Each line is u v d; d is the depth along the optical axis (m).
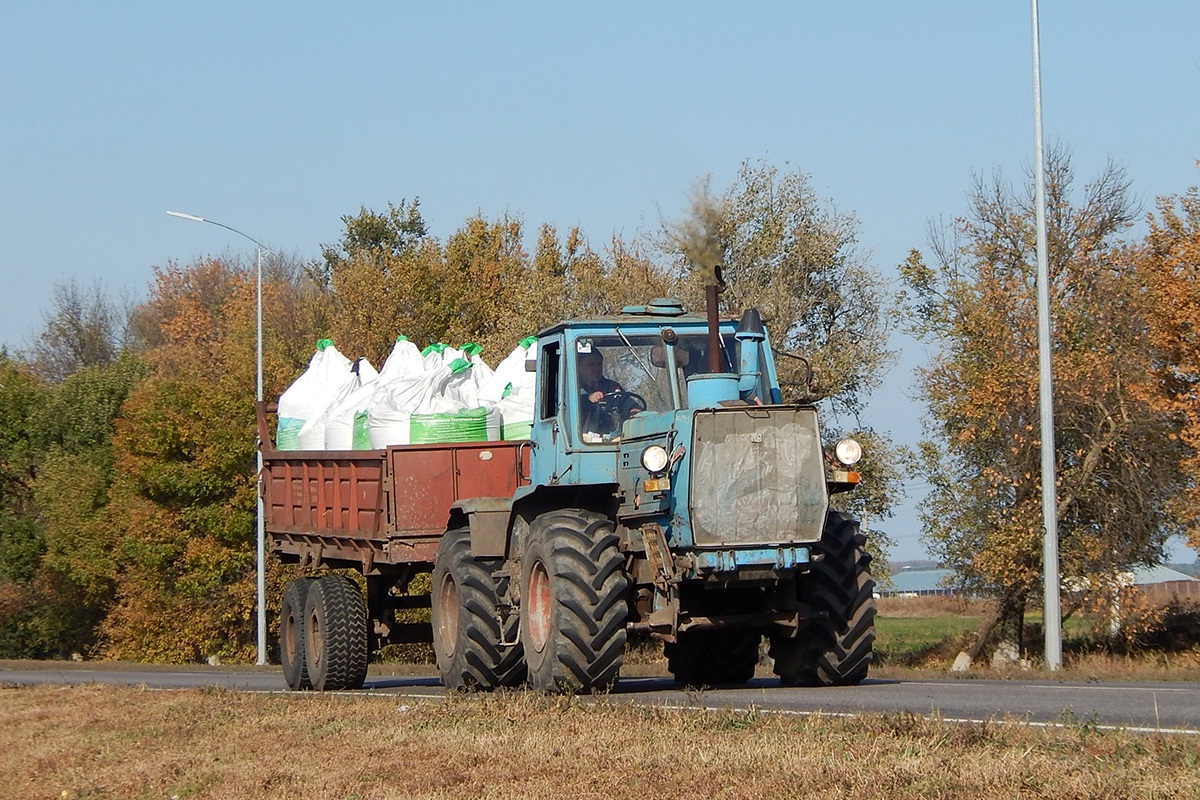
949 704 18.75
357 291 93.50
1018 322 64.19
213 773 16.34
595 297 74.06
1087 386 60.91
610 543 21.81
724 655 27.23
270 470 34.44
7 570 115.00
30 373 134.50
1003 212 68.81
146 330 158.50
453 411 28.81
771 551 21.16
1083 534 62.53
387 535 27.39
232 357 90.75
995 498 64.94
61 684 35.81
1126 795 11.16
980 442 65.12
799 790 12.19
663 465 20.88
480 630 24.30
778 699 20.23
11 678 45.12
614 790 12.99
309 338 93.94
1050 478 43.38
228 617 86.94
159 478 85.00
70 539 102.38
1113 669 38.19
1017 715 16.69
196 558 84.06
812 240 69.94
